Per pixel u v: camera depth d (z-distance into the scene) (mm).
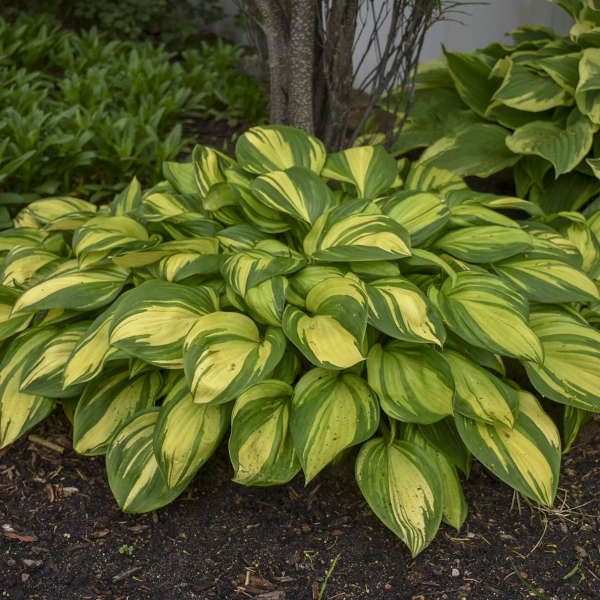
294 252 2227
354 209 2240
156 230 2471
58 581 1832
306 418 1858
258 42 3703
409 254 1961
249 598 1789
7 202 3240
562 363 2041
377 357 2047
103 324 2090
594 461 2209
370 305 1945
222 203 2469
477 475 2178
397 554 1912
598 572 1852
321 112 3256
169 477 1883
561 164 2877
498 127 3389
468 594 1796
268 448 1888
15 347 2232
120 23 6094
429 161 3293
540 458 1886
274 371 2086
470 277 2152
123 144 3582
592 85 2877
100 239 2240
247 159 2533
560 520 2016
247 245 2322
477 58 3521
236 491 2119
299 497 2096
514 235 2262
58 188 3705
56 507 2059
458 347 2109
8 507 2055
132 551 1921
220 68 5242
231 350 1877
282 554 1915
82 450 2047
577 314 2291
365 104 4242
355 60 4832
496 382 1959
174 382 2131
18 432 2061
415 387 1917
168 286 2080
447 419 2076
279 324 1948
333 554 1914
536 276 2252
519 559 1895
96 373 1970
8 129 3662
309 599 1787
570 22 3920
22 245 2551
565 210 3100
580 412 2148
